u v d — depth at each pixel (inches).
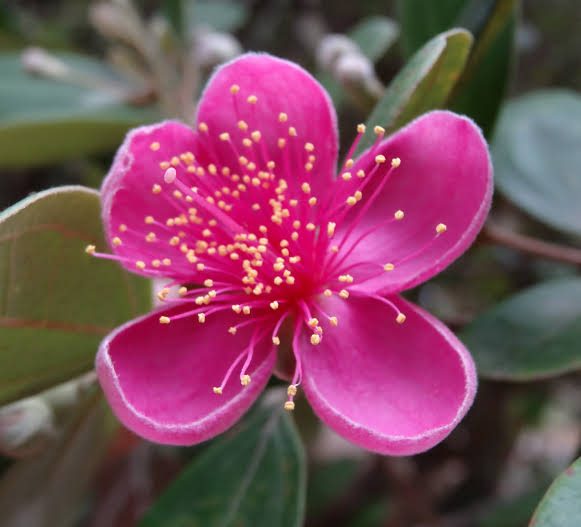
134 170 5.0
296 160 5.2
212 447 5.4
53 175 7.9
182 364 5.0
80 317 5.0
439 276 7.0
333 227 5.0
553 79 7.3
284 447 5.4
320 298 5.2
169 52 6.2
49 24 8.2
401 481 6.6
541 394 7.4
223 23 7.4
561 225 5.9
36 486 5.5
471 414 7.1
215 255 5.1
